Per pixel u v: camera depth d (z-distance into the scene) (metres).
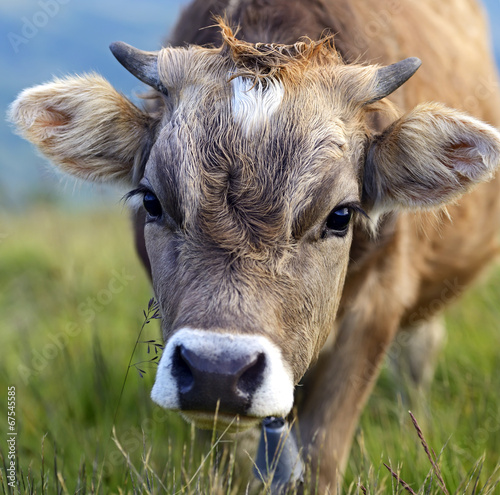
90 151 5.11
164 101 4.85
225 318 3.87
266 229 4.13
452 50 7.38
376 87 4.81
